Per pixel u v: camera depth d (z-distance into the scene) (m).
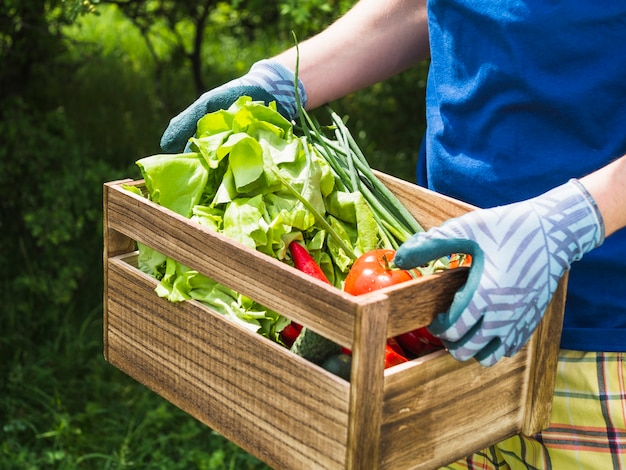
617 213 1.22
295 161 1.41
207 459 2.96
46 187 3.59
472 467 1.62
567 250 1.19
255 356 1.22
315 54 1.63
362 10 1.68
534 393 1.32
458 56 1.48
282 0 3.56
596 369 1.43
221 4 4.82
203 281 1.31
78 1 2.98
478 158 1.46
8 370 3.36
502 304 1.15
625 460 1.44
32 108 4.31
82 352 3.43
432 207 1.43
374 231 1.43
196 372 1.32
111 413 3.16
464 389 1.24
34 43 3.98
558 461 1.49
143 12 4.46
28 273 3.71
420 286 1.13
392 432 1.16
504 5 1.40
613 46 1.34
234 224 1.32
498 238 1.17
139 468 2.92
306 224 1.36
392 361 1.24
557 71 1.38
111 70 5.36
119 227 1.40
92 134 4.63
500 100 1.42
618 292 1.42
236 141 1.36
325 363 1.19
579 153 1.39
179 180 1.39
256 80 1.56
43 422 3.13
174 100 5.09
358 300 1.07
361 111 5.14
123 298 1.42
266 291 1.18
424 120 5.06
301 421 1.17
